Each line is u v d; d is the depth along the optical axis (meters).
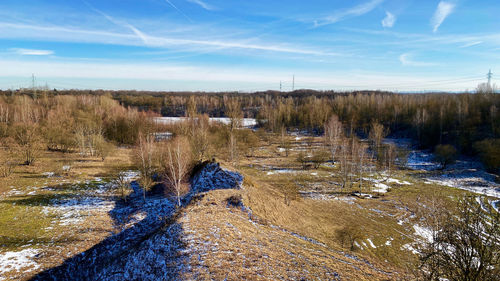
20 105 104.56
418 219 42.78
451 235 12.88
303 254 24.56
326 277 20.25
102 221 37.16
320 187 60.31
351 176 63.38
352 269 23.19
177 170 47.12
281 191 53.88
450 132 92.31
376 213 45.69
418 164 80.88
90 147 80.19
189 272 18.69
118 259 25.59
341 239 35.09
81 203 44.03
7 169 56.91
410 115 119.94
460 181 63.50
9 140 74.25
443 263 13.27
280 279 18.67
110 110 120.00
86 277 25.81
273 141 119.12
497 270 11.55
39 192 47.31
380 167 78.12
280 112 142.62
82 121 91.88
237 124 104.38
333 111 142.75
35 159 65.94
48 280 25.11
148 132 89.06
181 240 23.36
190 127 86.88
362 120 130.00
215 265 19.33
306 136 127.25
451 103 103.69
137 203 43.72
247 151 94.00
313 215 43.28
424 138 99.00
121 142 103.62
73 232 33.47
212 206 33.59
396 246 34.00
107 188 52.41
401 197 53.69
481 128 86.12
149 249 23.89
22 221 35.84
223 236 24.38
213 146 81.75
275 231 31.19
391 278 22.66
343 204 49.81
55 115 95.19
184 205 36.09
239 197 37.62
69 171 61.19
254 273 18.88
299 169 76.12
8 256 27.55
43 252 28.77
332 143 89.81
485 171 68.38
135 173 63.66
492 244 11.55
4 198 43.38
